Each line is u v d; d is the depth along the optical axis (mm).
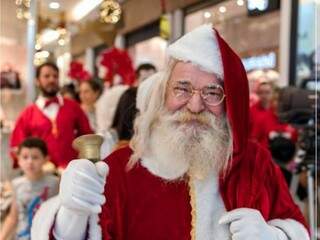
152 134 1233
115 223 1161
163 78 1244
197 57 1171
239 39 5090
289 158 2975
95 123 4160
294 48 4348
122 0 6719
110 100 2678
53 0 4816
